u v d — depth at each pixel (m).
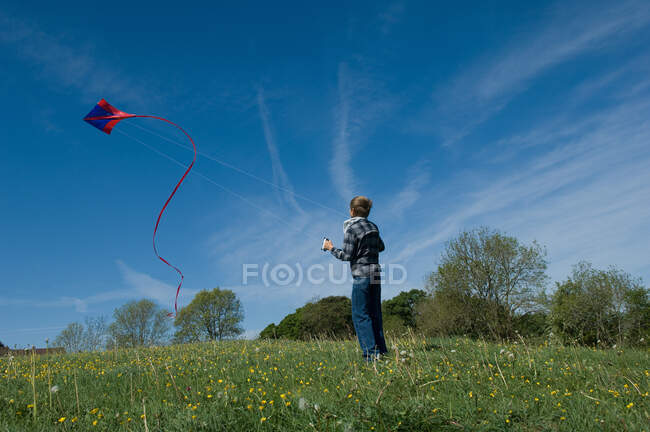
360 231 5.07
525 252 25.00
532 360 4.86
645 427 2.51
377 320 5.28
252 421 2.70
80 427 2.90
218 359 6.64
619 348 6.57
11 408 3.39
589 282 23.28
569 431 2.48
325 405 2.76
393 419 2.46
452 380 3.70
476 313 25.23
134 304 31.16
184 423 2.61
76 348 11.49
